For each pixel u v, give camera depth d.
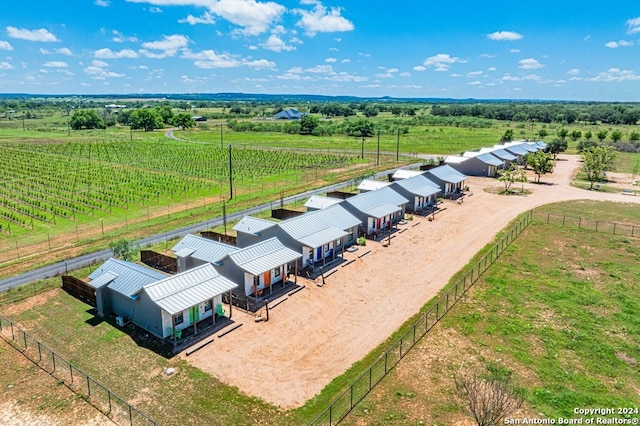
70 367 27.72
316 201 58.97
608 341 31.88
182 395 26.36
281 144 158.50
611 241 53.00
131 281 34.84
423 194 65.56
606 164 84.56
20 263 46.84
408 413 24.66
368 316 35.88
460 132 194.00
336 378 28.02
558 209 68.25
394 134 187.00
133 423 24.11
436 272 44.50
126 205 71.94
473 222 61.50
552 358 29.83
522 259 47.50
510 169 93.88
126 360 29.78
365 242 53.09
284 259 40.78
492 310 36.41
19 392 26.55
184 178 93.69
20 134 183.25
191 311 33.84
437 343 31.70
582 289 40.19
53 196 77.62
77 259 47.91
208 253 41.16
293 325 34.50
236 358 30.11
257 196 77.12
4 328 33.72
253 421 24.28
